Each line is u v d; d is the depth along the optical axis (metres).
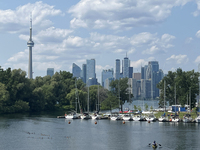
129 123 154.88
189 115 170.62
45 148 93.00
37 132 122.12
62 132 122.94
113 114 184.38
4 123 150.12
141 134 118.50
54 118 180.38
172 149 92.75
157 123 154.50
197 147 95.19
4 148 92.69
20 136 112.38
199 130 128.75
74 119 175.50
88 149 92.19
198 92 190.38
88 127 138.88
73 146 96.06
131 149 92.69
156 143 97.50
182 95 189.38
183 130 129.00
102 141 104.19
